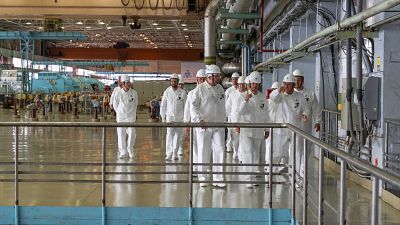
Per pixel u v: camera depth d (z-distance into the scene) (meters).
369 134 7.86
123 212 6.46
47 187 7.79
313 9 10.57
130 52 37.69
